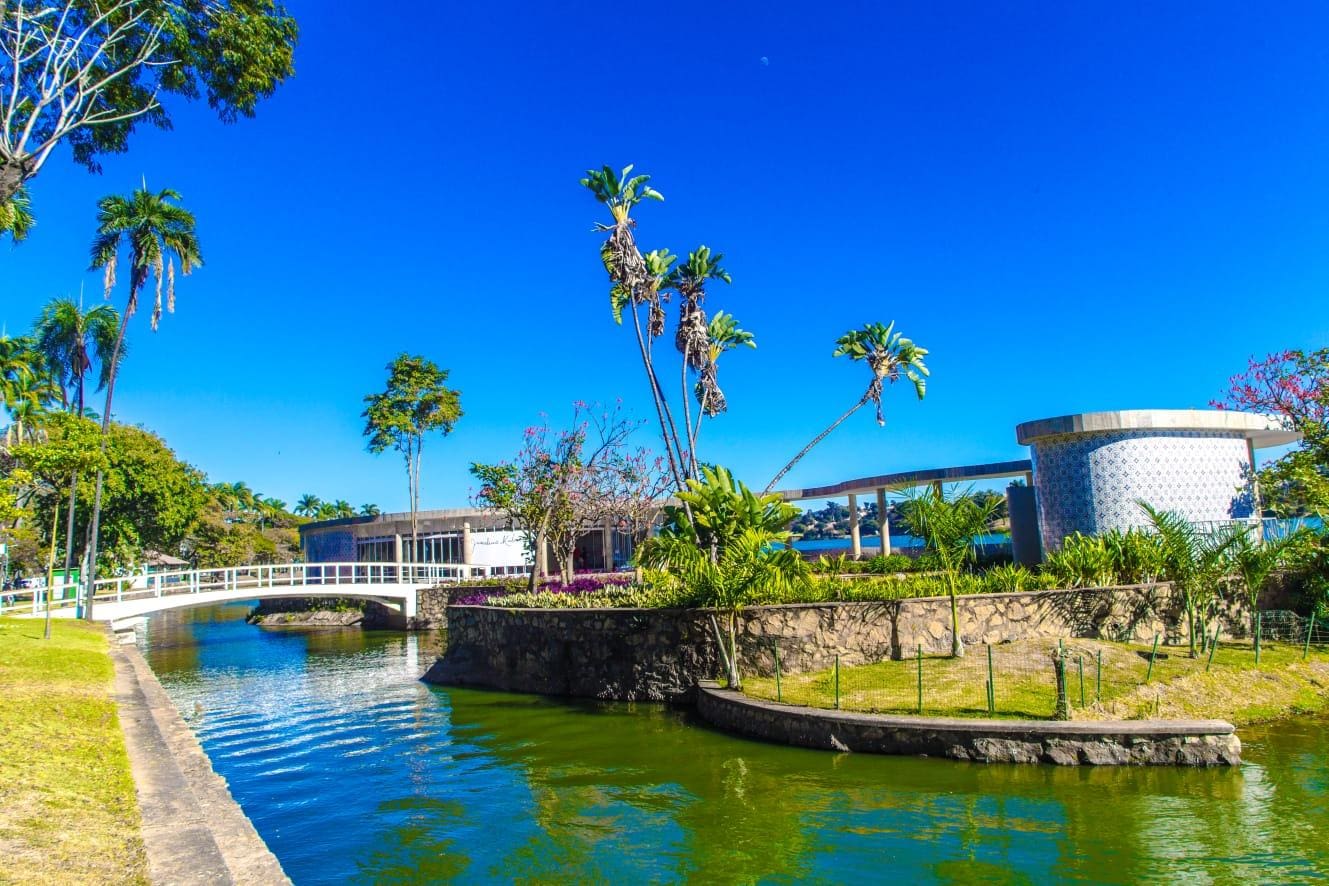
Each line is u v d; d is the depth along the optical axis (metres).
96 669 14.53
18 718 9.11
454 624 21.38
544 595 20.67
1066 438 20.83
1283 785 8.99
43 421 26.19
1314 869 6.91
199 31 13.81
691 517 19.62
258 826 9.62
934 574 18.45
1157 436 20.09
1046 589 15.69
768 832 8.45
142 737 9.34
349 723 15.70
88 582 27.77
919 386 25.89
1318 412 19.52
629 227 23.64
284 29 14.64
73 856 5.14
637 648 15.87
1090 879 6.93
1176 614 15.91
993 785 9.35
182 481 41.44
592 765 11.41
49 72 12.57
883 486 33.12
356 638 34.88
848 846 7.94
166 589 32.69
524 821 9.34
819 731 11.27
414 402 47.56
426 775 11.53
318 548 56.62
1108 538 17.02
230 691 20.73
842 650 14.43
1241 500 20.36
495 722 14.85
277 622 45.62
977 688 12.09
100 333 36.69
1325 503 17.17
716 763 11.02
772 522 18.66
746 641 14.52
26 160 11.39
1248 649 14.50
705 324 24.89
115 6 13.03
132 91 14.11
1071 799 8.78
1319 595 16.39
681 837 8.50
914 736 10.58
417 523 47.56
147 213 29.73
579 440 31.25
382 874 8.03
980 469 30.97
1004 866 7.28
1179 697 11.85
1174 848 7.46
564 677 17.06
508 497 30.14
